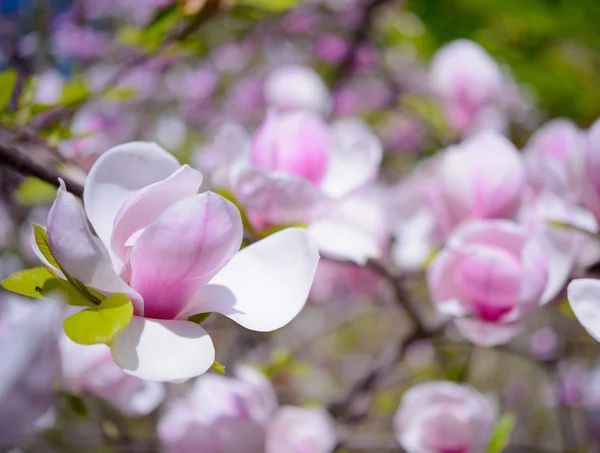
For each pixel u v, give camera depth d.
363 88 2.76
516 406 2.31
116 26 2.91
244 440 1.07
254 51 3.21
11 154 0.87
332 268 1.31
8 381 0.72
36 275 0.79
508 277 0.92
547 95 2.34
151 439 1.41
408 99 1.59
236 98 3.23
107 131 2.43
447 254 0.94
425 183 1.14
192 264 0.77
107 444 1.37
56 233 0.74
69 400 1.10
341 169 1.02
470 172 1.01
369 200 1.10
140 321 0.77
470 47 1.35
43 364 0.73
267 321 0.78
